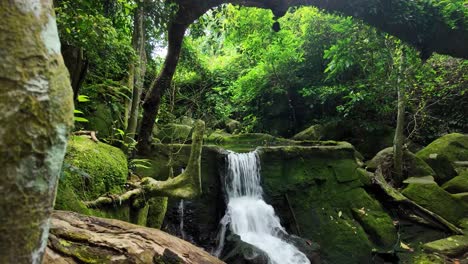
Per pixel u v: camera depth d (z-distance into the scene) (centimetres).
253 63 1114
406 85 563
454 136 745
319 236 499
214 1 381
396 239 516
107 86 433
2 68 50
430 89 707
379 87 623
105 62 392
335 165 586
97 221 155
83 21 248
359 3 369
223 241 458
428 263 448
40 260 55
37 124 53
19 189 51
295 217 519
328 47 880
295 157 570
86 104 420
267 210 511
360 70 782
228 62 1214
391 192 586
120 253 129
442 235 529
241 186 534
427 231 541
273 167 557
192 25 434
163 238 154
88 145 304
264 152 562
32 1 55
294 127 972
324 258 471
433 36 380
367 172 643
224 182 512
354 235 504
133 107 459
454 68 777
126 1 317
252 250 402
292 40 909
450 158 707
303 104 977
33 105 53
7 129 49
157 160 483
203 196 496
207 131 797
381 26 388
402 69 528
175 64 466
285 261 418
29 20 54
